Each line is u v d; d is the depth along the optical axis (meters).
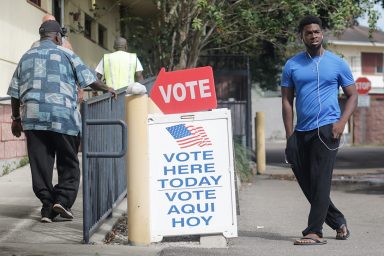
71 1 14.92
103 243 6.09
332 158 6.34
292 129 6.58
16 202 7.86
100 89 6.81
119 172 7.84
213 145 6.25
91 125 6.02
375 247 6.30
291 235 7.27
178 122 6.27
